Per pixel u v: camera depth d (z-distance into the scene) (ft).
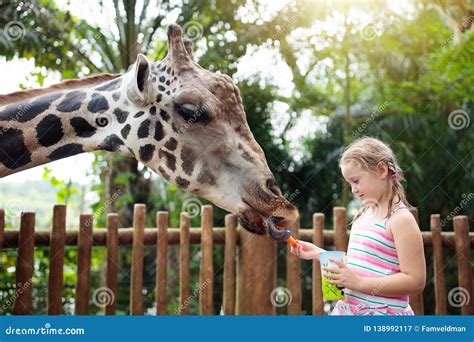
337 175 21.38
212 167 8.65
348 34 22.21
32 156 8.88
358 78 23.54
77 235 11.98
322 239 12.55
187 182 8.70
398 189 6.98
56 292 11.61
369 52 22.74
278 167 19.31
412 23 22.45
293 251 7.86
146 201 20.65
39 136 8.80
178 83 8.58
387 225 6.83
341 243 12.50
